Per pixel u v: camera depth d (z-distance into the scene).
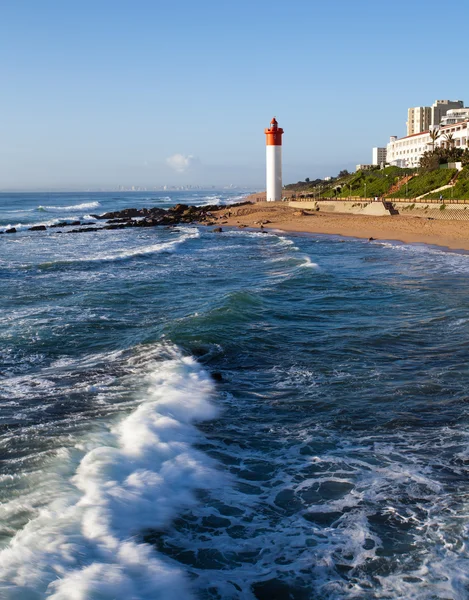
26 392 12.84
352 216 75.62
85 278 30.75
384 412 11.96
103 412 11.58
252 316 20.31
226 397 12.82
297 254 40.47
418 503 8.41
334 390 13.27
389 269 32.59
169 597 6.33
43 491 8.30
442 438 10.70
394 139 141.62
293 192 159.38
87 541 7.14
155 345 16.42
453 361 15.16
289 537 7.61
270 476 9.30
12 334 17.91
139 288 27.17
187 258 40.81
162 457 9.59
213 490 8.75
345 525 7.88
